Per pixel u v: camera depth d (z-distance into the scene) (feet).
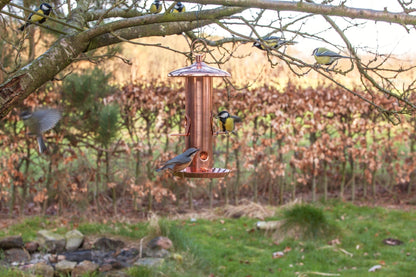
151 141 33.86
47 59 15.05
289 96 34.32
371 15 13.38
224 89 33.96
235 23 15.72
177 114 34.65
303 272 24.07
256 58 35.19
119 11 18.40
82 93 30.83
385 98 33.22
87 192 33.35
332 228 29.37
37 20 18.42
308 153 34.30
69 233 27.66
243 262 25.61
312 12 13.48
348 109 34.99
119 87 33.96
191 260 24.72
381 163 35.27
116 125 31.71
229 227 31.63
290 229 29.30
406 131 34.58
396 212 33.71
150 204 34.12
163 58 36.17
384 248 27.45
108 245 26.99
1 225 30.68
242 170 36.37
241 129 37.29
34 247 26.21
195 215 34.32
